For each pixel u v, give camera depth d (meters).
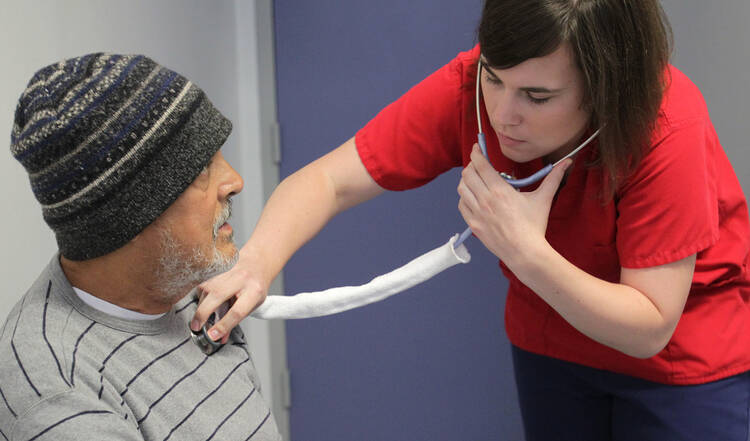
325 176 1.34
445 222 2.12
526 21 0.93
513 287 1.49
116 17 1.65
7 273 1.37
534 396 1.53
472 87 1.23
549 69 0.97
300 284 2.24
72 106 0.85
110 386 0.92
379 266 2.19
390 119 1.35
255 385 1.15
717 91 1.85
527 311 1.45
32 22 1.41
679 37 1.88
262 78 2.17
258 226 1.27
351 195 1.37
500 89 1.04
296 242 1.28
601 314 1.09
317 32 2.12
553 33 0.93
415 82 2.08
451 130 1.32
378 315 2.21
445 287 2.16
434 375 2.21
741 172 1.84
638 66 1.00
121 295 0.97
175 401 0.98
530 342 1.47
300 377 2.29
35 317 0.92
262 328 2.28
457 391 2.21
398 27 2.06
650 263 1.12
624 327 1.10
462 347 2.18
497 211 1.08
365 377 2.25
